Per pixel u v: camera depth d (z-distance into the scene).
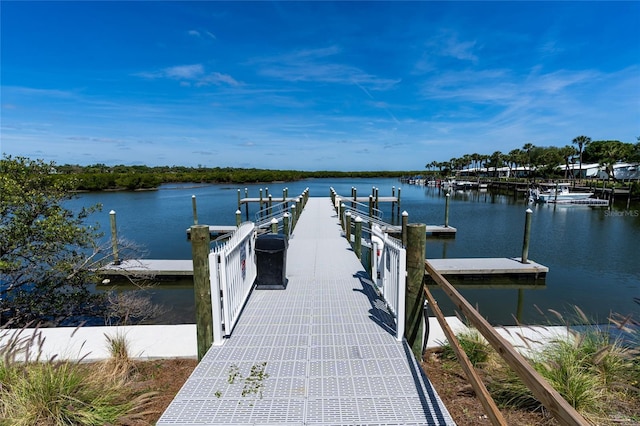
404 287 3.41
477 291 9.41
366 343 3.41
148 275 9.39
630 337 3.80
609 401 2.68
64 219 6.23
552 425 2.45
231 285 3.75
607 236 16.31
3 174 5.71
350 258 7.37
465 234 17.12
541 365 2.91
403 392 2.63
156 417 2.59
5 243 5.57
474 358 3.45
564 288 9.55
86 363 3.29
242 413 2.40
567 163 50.88
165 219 21.98
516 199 36.19
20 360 3.15
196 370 2.94
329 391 2.64
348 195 42.47
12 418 2.32
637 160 40.44
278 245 5.07
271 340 3.49
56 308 6.06
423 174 107.19
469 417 2.57
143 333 4.18
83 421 2.40
